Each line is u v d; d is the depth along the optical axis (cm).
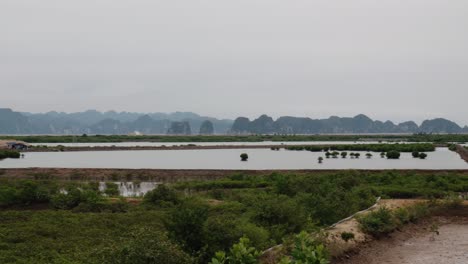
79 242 1850
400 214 2280
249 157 8369
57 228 2127
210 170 5212
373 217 2119
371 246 1889
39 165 6469
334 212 2308
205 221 1577
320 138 19350
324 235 1772
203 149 11481
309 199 2408
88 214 2541
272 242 1712
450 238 2095
